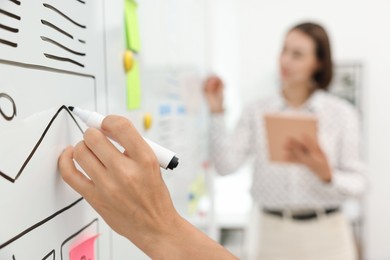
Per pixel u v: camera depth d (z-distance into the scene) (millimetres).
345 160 1328
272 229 1360
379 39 2375
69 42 333
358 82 2365
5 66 244
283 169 1331
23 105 262
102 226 417
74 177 304
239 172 2328
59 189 313
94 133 292
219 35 2359
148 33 607
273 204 1359
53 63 303
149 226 309
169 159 319
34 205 276
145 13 591
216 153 1387
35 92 277
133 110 528
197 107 1139
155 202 303
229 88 2424
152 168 293
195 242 323
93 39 388
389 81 2377
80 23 357
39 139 282
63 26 321
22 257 261
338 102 1354
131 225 308
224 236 2107
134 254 549
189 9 1008
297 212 1329
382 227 2400
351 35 2400
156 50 656
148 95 604
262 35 2459
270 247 1360
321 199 1303
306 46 1305
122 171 283
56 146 308
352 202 2281
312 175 1292
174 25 805
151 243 315
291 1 2426
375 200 2412
